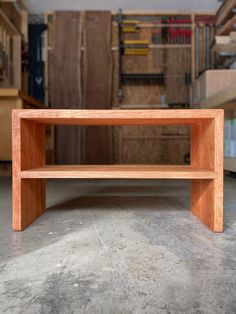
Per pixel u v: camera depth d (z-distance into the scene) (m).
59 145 3.60
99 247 0.87
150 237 0.96
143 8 3.67
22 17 3.55
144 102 3.73
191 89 3.55
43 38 3.71
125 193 1.88
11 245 0.88
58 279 0.66
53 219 1.20
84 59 3.67
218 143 1.02
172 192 1.91
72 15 3.66
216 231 1.02
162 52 3.72
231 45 2.84
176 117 1.02
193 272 0.70
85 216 1.25
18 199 1.03
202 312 0.53
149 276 0.67
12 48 3.30
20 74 3.35
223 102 2.16
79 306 0.55
